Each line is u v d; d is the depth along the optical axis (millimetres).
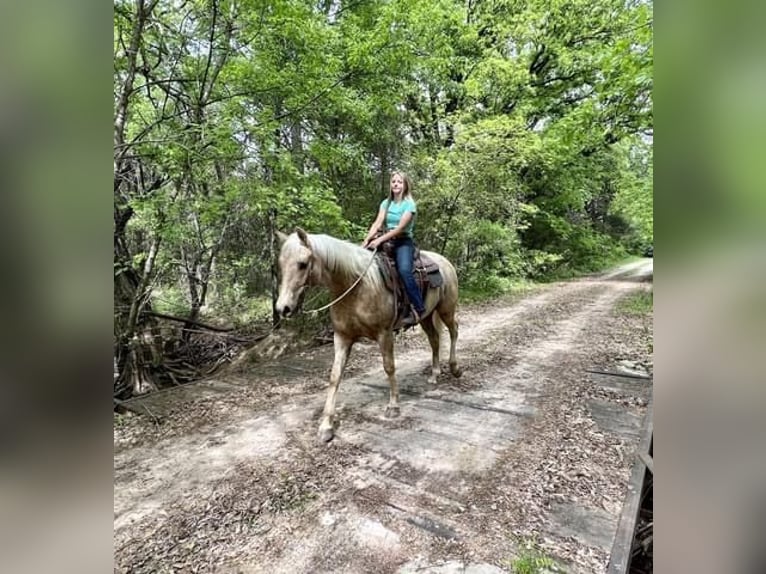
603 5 11078
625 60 4172
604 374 4184
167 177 4551
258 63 4961
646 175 10781
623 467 2420
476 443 2742
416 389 3826
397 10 5992
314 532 1905
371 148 7637
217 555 1768
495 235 9984
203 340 6094
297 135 6129
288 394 3756
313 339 5875
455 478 2332
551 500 2119
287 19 4727
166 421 3170
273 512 2055
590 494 2166
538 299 9625
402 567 1688
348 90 5914
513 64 10367
